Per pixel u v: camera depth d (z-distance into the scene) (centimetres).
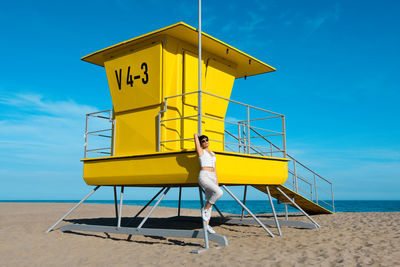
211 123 870
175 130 757
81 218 1320
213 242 696
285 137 881
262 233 839
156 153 704
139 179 742
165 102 716
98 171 834
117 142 849
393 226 828
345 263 457
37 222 1141
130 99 823
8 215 1369
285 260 487
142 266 495
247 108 798
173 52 777
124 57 845
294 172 1059
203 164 616
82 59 930
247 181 753
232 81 950
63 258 579
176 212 1745
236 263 479
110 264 520
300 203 1176
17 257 592
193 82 816
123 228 759
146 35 768
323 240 662
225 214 1603
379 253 510
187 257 538
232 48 852
